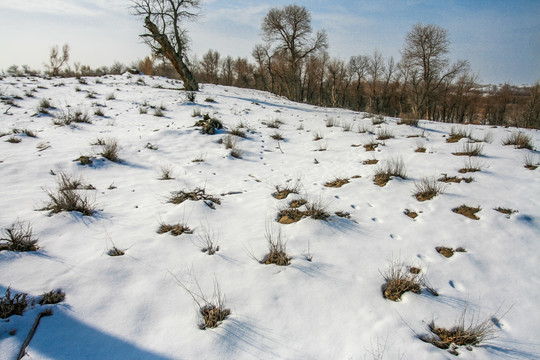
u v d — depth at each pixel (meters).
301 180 6.59
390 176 6.11
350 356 2.40
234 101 18.73
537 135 10.12
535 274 3.37
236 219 4.64
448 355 2.42
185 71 21.06
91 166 6.77
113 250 3.63
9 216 4.22
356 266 3.51
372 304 2.96
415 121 12.65
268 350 2.44
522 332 2.66
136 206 4.99
